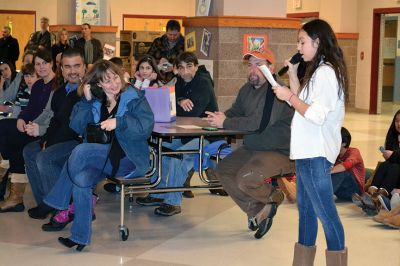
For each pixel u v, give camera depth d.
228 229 4.81
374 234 4.73
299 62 3.59
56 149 4.84
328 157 3.30
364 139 9.62
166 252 4.23
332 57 3.27
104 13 12.92
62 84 5.16
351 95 14.31
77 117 4.43
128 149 4.26
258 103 4.59
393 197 4.93
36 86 5.36
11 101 6.21
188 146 5.11
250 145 4.61
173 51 7.99
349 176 5.66
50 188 4.83
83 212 4.18
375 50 13.65
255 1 7.09
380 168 5.39
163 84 5.93
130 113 4.27
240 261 4.08
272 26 7.05
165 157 5.20
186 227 4.85
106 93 4.34
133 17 18.34
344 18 14.13
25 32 18.00
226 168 4.68
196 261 4.07
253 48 7.00
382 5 13.38
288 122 4.55
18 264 3.95
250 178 4.41
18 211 5.19
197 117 5.60
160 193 5.14
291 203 5.62
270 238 4.60
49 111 5.21
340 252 3.38
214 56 6.97
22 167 5.18
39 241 4.42
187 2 18.80
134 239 4.51
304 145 3.30
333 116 3.30
